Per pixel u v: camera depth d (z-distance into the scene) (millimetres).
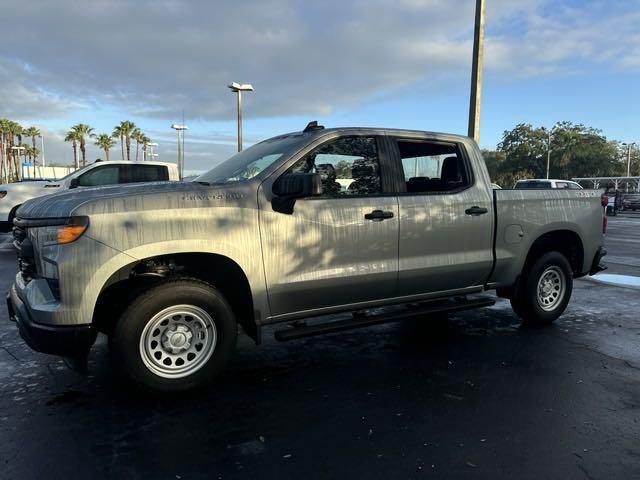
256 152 4551
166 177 12250
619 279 8805
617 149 74562
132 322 3523
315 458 2922
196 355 3789
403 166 4648
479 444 3088
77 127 76812
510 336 5332
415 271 4570
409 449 3025
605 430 3275
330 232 4129
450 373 4266
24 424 3314
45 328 3344
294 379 4133
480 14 10469
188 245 3588
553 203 5543
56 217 3396
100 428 3270
